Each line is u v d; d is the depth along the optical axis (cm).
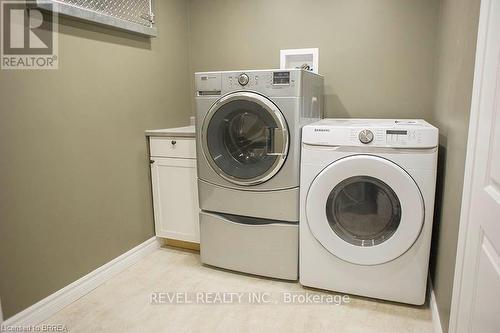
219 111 200
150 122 244
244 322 172
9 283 157
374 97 246
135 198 232
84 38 187
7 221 154
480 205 107
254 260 209
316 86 221
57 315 176
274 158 191
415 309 180
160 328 167
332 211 186
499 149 93
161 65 253
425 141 161
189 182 232
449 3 181
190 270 223
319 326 168
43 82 167
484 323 100
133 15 221
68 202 184
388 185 169
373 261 178
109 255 213
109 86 206
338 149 176
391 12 234
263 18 265
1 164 151
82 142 190
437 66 219
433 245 191
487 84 104
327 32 250
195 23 284
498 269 90
